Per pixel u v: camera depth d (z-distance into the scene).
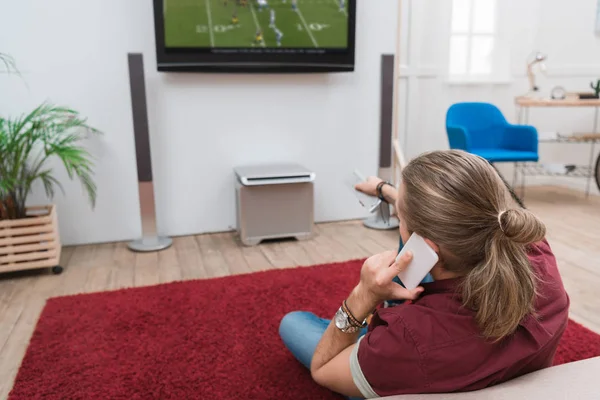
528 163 4.46
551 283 0.83
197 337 1.89
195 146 3.13
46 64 2.79
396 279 0.96
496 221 0.72
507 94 4.18
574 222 3.40
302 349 1.53
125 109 2.96
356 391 0.83
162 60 2.89
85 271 2.63
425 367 0.74
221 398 1.52
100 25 2.82
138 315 2.07
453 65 3.95
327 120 3.34
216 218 3.27
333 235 3.21
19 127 2.46
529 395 0.73
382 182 1.39
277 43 3.04
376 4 3.28
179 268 2.67
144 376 1.64
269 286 2.35
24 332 1.99
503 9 3.95
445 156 0.79
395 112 3.37
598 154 4.09
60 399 1.52
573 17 4.12
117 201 3.07
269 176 2.90
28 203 2.92
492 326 0.71
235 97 3.13
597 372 0.80
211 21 2.90
